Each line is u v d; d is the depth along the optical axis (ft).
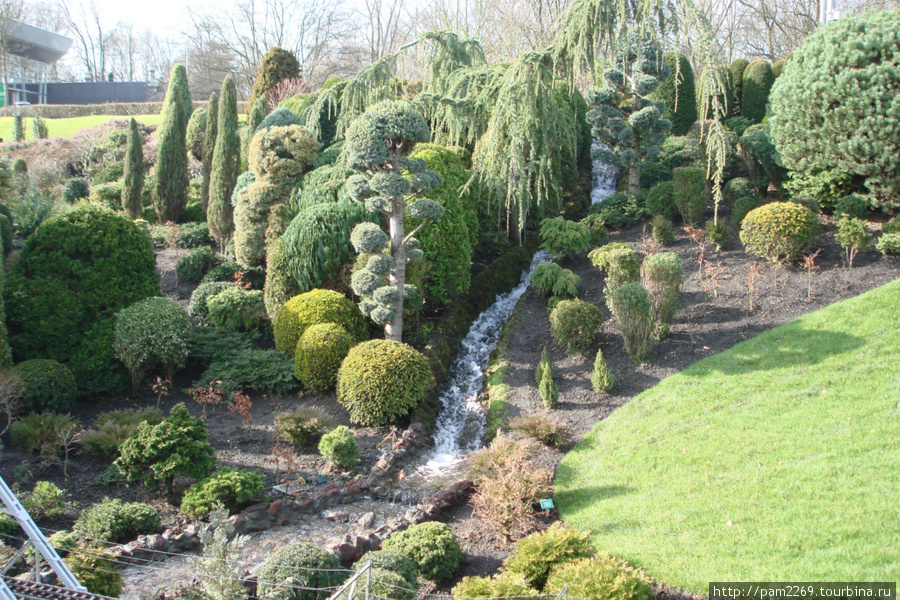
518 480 28.91
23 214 61.16
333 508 31.30
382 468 34.58
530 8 100.37
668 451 31.37
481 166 47.62
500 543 27.96
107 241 43.91
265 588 21.86
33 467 31.83
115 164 90.17
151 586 24.18
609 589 21.40
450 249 51.39
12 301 40.37
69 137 116.26
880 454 26.78
